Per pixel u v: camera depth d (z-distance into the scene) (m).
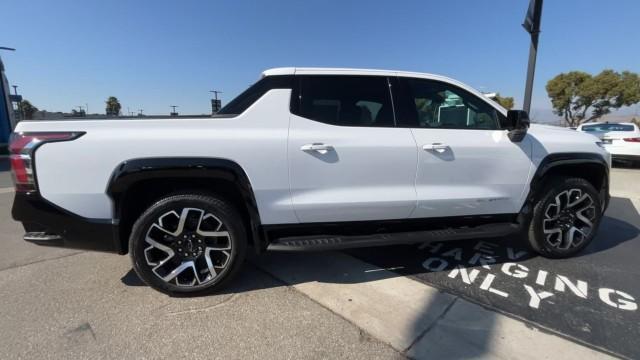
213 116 2.77
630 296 2.83
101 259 3.49
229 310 2.60
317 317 2.51
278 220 2.86
